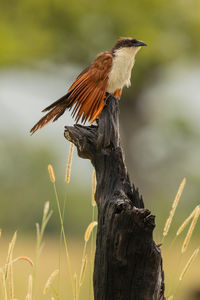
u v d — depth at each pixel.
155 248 4.32
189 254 18.09
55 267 14.89
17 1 27.50
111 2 27.09
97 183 5.02
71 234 47.19
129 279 4.36
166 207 34.28
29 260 4.90
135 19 27.55
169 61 27.86
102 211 4.64
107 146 5.11
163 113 32.53
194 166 35.56
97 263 4.58
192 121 33.66
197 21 27.97
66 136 5.45
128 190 4.81
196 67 30.64
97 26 28.22
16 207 48.78
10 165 51.38
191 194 36.22
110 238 4.39
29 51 28.12
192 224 4.89
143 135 31.39
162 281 4.79
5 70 29.67
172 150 33.84
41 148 54.69
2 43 27.55
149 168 32.88
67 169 5.18
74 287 4.74
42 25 28.17
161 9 28.14
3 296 4.74
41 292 9.66
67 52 28.62
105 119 5.41
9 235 40.66
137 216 4.23
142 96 30.02
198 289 12.45
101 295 4.50
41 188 49.41
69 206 47.97
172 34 28.38
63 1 26.58
